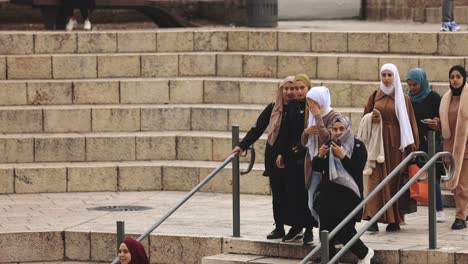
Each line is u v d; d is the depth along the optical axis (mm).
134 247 21219
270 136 24625
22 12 42375
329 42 35938
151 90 34906
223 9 42156
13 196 31875
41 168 32188
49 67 35562
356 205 23406
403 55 35031
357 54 35438
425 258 23766
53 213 29391
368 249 23516
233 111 33594
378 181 25797
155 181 32406
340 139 23359
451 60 33688
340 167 23344
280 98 24734
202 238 26016
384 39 35438
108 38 36406
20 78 35500
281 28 40000
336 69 34750
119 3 39812
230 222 27750
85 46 36344
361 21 44312
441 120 26078
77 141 33094
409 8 43438
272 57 35281
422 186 25734
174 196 31531
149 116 34062
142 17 43281
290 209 24562
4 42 36125
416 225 26703
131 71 35781
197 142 32906
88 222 28188
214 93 34844
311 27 40656
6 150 32906
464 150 25859
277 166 24562
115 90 34844
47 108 33969
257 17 40281
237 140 25672
